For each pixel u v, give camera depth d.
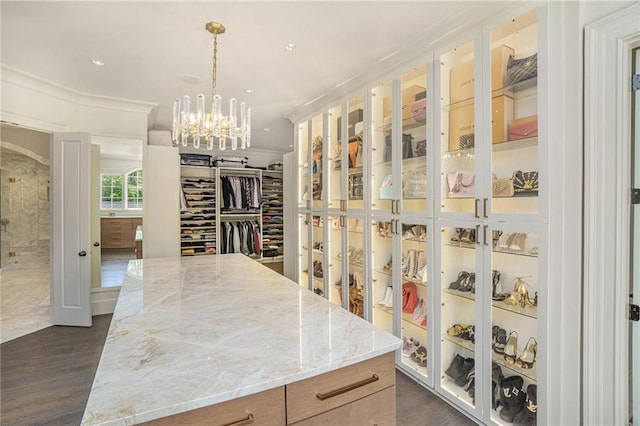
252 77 3.11
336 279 3.59
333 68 2.89
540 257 1.71
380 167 2.97
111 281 4.94
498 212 1.91
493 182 1.98
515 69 1.92
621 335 1.49
